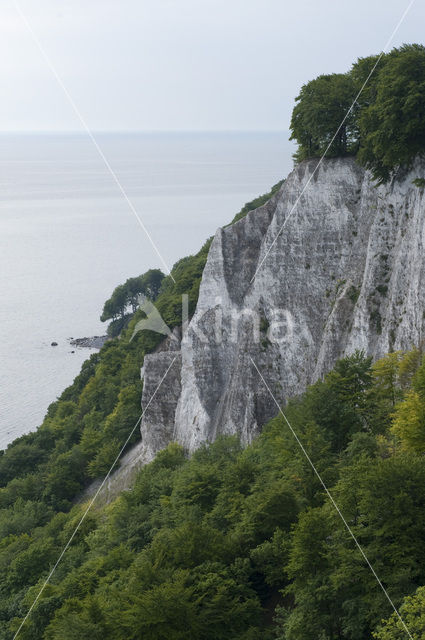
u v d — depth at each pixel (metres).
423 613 29.38
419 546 33.91
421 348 61.19
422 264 63.34
